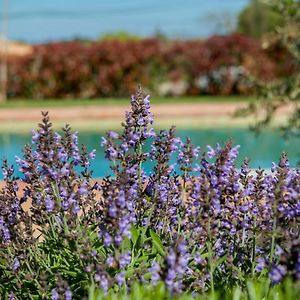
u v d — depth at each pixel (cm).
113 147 472
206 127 2847
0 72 3894
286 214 446
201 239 471
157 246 457
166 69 3950
